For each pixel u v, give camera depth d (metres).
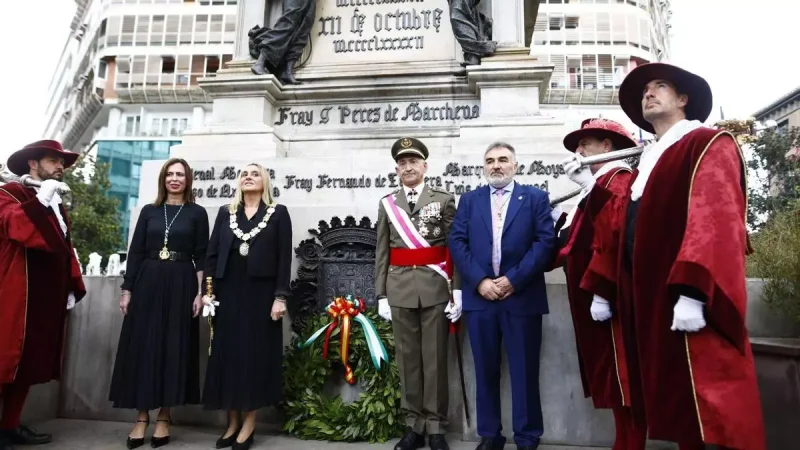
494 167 3.71
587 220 3.07
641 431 3.00
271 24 6.14
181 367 3.84
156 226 4.04
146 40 38.22
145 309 3.86
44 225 3.67
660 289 2.43
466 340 4.04
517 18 5.60
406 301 3.66
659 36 45.31
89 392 4.60
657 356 2.39
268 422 4.39
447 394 3.70
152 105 38.69
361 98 5.71
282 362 4.05
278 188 5.11
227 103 5.71
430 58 5.77
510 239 3.58
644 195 2.58
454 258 3.61
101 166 25.86
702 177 2.34
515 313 3.49
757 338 3.58
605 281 2.94
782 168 17.88
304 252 4.59
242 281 3.81
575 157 3.21
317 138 5.60
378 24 5.94
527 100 5.31
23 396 3.81
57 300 3.88
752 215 16.06
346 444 3.83
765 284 3.65
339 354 4.06
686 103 2.78
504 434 3.88
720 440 2.16
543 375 3.94
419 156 3.89
